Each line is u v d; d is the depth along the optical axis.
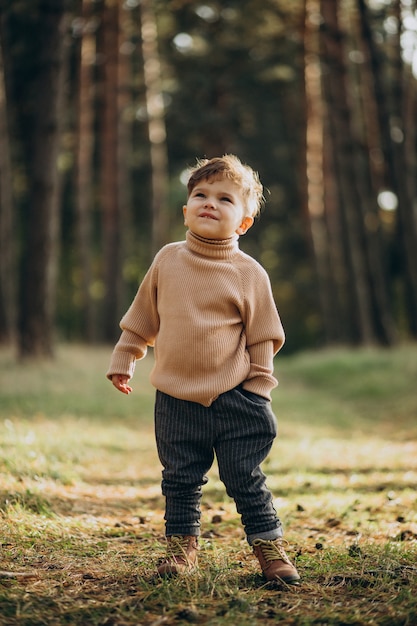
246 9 23.45
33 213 12.67
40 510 4.32
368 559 3.49
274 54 24.62
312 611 2.82
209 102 26.42
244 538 4.16
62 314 32.47
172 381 3.20
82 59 20.47
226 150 28.02
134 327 3.41
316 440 8.55
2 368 11.70
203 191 3.26
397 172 18.56
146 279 3.39
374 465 6.91
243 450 3.15
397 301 31.91
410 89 18.75
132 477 5.93
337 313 26.44
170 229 30.55
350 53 23.75
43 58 12.59
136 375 13.46
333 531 4.34
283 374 17.98
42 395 9.31
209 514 4.80
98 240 29.73
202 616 2.73
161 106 25.69
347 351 19.73
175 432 3.19
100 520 4.45
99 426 8.09
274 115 28.83
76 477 5.46
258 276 3.30
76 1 19.23
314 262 26.45
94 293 32.78
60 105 12.72
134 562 3.46
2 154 17.02
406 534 4.08
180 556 3.20
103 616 2.73
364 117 24.55
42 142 12.66
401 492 5.43
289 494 5.43
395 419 10.62
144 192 28.55
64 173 26.91
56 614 2.73
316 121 25.45
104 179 21.80
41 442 6.14
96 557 3.54
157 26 24.42
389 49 20.64
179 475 3.17
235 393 3.18
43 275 12.71
